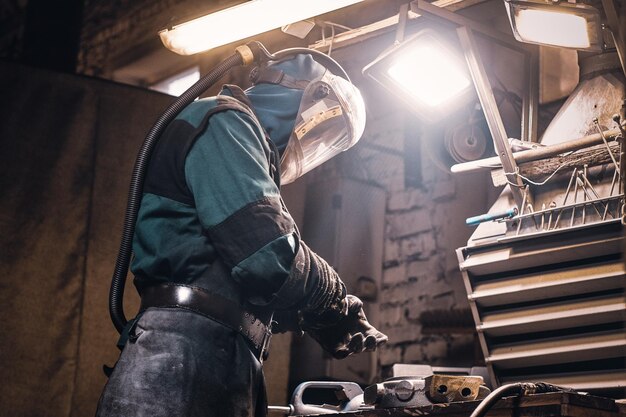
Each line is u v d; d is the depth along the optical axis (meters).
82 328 3.55
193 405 1.52
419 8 2.37
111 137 3.73
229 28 2.50
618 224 1.90
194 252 1.58
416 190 3.98
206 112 1.66
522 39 2.18
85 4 5.29
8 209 3.55
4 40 5.26
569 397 1.44
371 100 4.18
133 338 1.57
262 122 1.74
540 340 2.00
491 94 2.22
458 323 3.65
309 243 4.03
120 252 1.66
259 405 1.63
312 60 1.85
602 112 2.15
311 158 1.86
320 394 3.77
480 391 1.68
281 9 2.43
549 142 2.21
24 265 3.53
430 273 3.83
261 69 1.81
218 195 1.56
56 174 3.63
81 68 5.21
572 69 3.16
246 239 1.52
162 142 1.66
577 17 2.05
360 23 3.59
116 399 1.52
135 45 4.95
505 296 2.05
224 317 1.58
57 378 3.49
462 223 3.76
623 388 1.85
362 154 4.14
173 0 4.73
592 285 1.92
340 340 1.75
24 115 3.64
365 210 4.04
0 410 3.41
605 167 2.00
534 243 2.03
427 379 1.70
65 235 3.60
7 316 3.47
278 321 1.80
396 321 3.91
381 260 4.03
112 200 3.68
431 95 2.50
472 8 2.91
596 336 1.91
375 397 1.75
